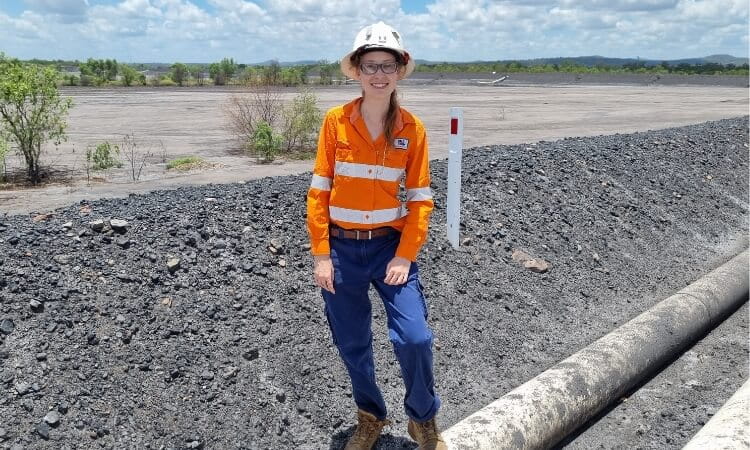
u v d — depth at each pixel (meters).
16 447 3.44
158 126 24.23
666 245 8.34
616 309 6.54
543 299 6.27
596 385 4.55
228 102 36.03
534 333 5.75
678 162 11.17
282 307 4.93
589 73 85.50
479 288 6.02
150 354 4.18
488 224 7.12
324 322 4.94
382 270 3.29
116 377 3.97
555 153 10.00
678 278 7.60
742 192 11.02
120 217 5.42
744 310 6.73
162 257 4.98
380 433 4.09
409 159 3.25
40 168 14.52
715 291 6.30
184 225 5.45
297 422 4.13
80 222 5.25
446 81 68.69
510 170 8.71
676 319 5.61
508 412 4.01
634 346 5.06
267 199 6.29
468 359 5.15
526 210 7.75
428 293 5.67
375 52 3.05
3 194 11.59
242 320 4.68
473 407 4.66
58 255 4.74
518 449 3.86
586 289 6.73
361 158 3.18
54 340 4.05
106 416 3.75
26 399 3.68
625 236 8.12
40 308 4.21
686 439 4.44
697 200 9.98
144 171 14.38
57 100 13.57
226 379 4.20
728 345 5.93
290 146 18.12
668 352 5.37
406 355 3.20
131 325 4.32
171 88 58.31
